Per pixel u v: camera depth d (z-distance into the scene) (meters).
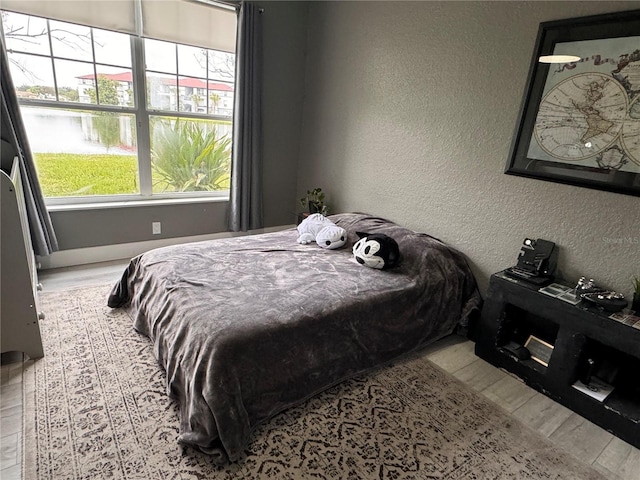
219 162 3.80
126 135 3.21
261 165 3.85
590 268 2.04
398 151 3.04
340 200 3.70
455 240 2.71
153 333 1.97
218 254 2.44
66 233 3.05
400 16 2.85
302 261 2.43
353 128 3.42
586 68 1.92
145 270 2.26
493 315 2.20
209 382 1.46
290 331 1.69
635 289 1.82
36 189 2.73
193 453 1.48
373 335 2.03
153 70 3.19
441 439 1.64
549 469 1.53
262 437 1.58
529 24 2.13
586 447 1.66
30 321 1.89
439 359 2.27
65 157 2.99
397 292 2.14
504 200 2.38
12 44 2.60
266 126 3.83
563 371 1.89
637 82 1.76
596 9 1.88
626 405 1.76
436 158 2.75
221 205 3.82
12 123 2.55
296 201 4.33
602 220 1.96
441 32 2.59
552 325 2.18
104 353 2.04
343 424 1.68
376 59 3.09
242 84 3.44
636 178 1.81
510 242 2.38
